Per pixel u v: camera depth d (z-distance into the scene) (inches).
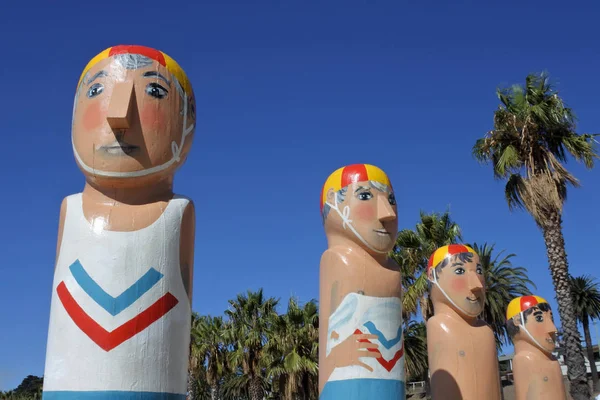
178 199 272.4
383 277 341.7
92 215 259.0
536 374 514.3
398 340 335.3
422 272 911.7
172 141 271.3
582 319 1425.9
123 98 261.4
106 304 243.4
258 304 1243.8
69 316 245.4
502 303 904.3
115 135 261.6
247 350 1155.3
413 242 938.7
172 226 263.0
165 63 281.9
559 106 725.3
